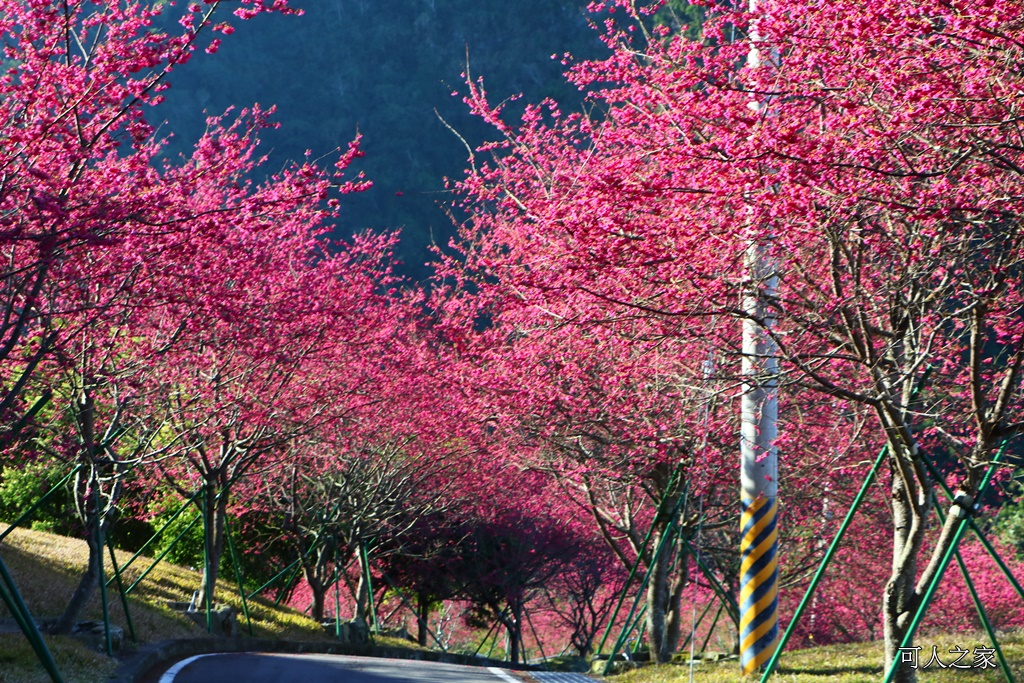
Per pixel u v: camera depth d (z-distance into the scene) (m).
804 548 26.22
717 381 13.60
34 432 14.87
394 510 29.17
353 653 24.61
